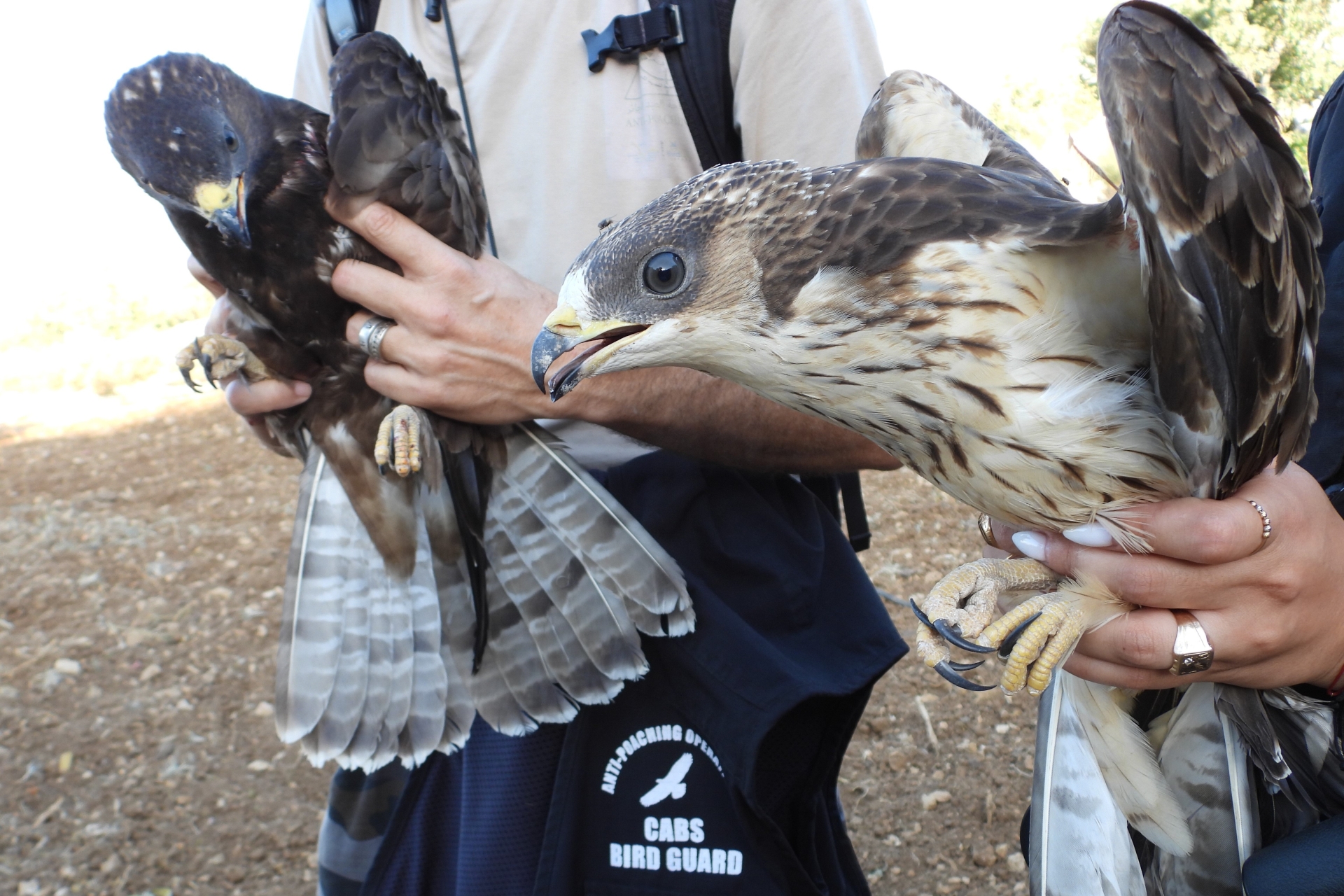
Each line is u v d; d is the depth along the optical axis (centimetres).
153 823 402
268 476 786
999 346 146
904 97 204
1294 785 166
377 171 174
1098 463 146
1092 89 1079
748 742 179
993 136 204
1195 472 142
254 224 188
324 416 200
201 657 518
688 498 197
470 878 203
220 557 632
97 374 1231
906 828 365
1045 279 144
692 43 196
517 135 212
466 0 213
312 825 401
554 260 210
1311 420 143
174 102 188
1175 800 179
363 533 200
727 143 202
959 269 145
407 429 186
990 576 156
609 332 166
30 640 539
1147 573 141
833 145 198
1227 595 141
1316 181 175
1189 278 127
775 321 157
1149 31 129
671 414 188
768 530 198
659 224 163
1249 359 132
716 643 186
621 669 189
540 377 166
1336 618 143
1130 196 128
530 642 197
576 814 192
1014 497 155
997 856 348
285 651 192
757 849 184
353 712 193
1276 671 147
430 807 217
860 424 164
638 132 204
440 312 174
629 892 191
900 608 487
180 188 186
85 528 693
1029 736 405
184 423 988
